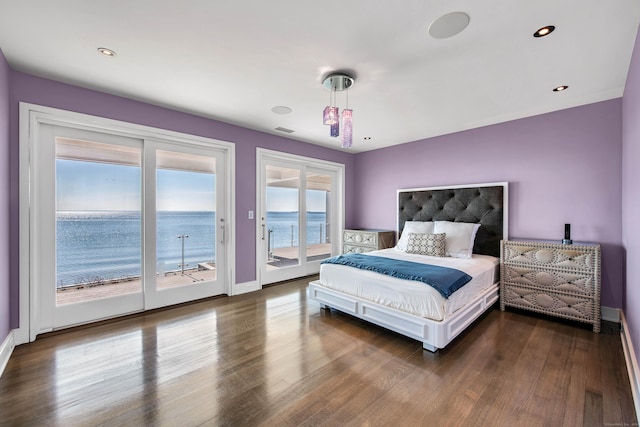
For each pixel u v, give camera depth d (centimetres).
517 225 344
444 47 196
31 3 153
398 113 325
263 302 343
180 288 333
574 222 304
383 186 496
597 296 255
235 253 374
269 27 176
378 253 370
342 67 223
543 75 235
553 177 317
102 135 282
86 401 165
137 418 152
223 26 175
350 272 287
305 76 239
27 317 234
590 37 183
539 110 315
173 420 151
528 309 295
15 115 227
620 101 277
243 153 382
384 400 166
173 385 180
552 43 190
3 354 203
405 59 211
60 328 259
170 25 174
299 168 464
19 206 229
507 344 234
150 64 220
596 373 192
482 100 287
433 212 418
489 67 222
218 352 222
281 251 441
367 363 206
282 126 379
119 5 155
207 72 232
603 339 242
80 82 249
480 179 375
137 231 303
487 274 297
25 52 203
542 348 227
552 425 147
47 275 252
